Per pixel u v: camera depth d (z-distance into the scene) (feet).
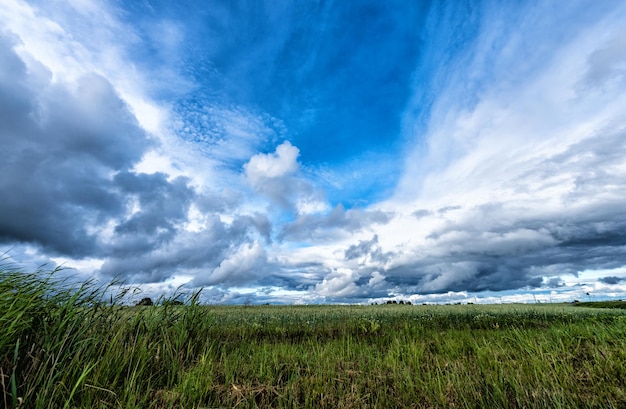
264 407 11.20
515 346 18.76
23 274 11.61
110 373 11.58
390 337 27.35
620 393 10.30
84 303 13.33
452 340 21.75
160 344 16.08
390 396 12.10
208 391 11.80
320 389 12.41
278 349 19.16
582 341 18.95
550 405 10.08
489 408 10.30
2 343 9.24
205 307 21.40
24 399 8.69
